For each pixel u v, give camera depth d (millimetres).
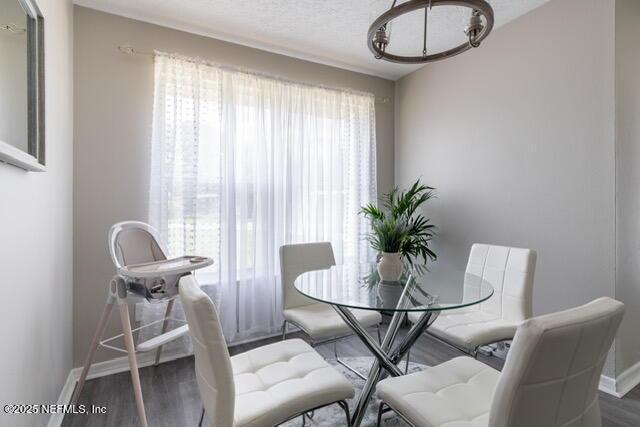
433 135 3215
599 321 846
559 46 2199
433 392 1211
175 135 2420
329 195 3170
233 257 2650
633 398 1926
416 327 1767
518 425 850
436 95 3180
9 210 1122
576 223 2133
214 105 2605
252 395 1226
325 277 1978
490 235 2688
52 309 1671
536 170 2354
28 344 1311
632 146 2023
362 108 3377
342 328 1959
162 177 2381
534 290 2373
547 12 2268
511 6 2311
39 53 1350
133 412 1828
